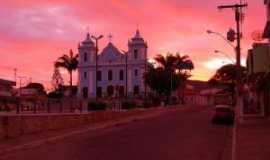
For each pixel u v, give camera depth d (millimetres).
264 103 58375
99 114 48812
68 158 20703
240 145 26172
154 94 112500
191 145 26859
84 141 29484
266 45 52906
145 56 121562
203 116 62438
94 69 124625
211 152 23547
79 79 125812
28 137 30062
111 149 24500
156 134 34656
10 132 29672
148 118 58188
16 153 23297
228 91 132250
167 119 55906
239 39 51562
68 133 34094
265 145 25688
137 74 121188
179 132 36656
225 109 47656
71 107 50000
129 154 22203
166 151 23594
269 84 55500
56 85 132875
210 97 156875
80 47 126312
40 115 34344
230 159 21000
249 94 88375
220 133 36031
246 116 58406
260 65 52688
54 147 25984
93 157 21031
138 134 34750
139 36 122062
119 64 123375
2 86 66875
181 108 92312
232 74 111375
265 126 40562
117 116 55031
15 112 37500
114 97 103375
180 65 120000
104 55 125125
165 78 109812
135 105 73562
